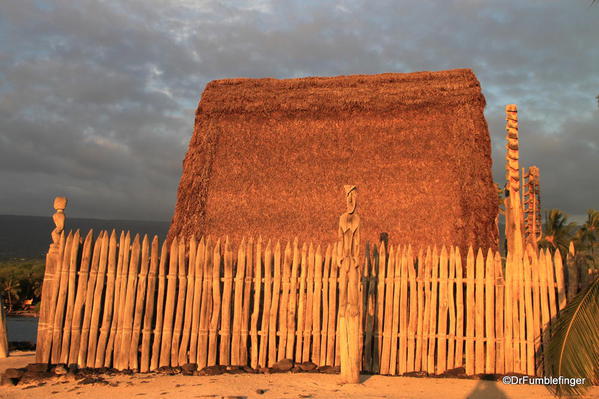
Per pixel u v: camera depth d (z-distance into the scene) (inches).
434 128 497.7
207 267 350.0
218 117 550.9
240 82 584.1
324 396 280.2
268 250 351.9
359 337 325.7
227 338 343.6
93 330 339.9
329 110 533.6
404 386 307.9
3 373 332.2
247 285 349.4
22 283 2429.9
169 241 480.4
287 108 540.7
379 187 476.1
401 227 448.5
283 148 521.0
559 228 1566.2
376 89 543.5
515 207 402.9
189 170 517.0
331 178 492.1
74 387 302.7
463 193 447.8
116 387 300.7
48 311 342.6
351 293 317.4
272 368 339.9
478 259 342.0
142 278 346.9
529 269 337.7
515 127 413.7
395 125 511.2
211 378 319.3
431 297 343.3
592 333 248.8
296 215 476.4
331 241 455.8
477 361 333.1
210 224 484.7
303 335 346.0
